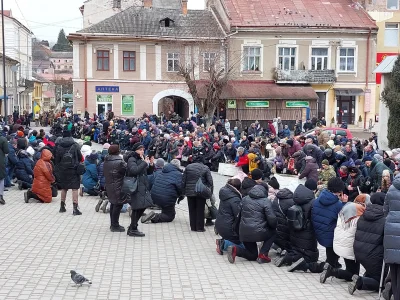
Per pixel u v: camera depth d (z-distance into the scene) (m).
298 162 19.28
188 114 46.91
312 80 47.06
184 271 10.05
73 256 10.87
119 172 12.82
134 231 12.69
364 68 48.06
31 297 8.41
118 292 8.74
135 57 46.22
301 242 10.24
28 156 18.94
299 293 8.91
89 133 37.34
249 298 8.62
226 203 11.17
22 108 66.62
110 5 59.97
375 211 8.72
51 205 16.38
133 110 46.53
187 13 48.84
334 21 47.84
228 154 25.47
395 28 49.69
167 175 14.37
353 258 9.14
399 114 26.95
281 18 47.66
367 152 18.58
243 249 10.82
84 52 45.69
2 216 14.55
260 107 45.41
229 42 46.47
